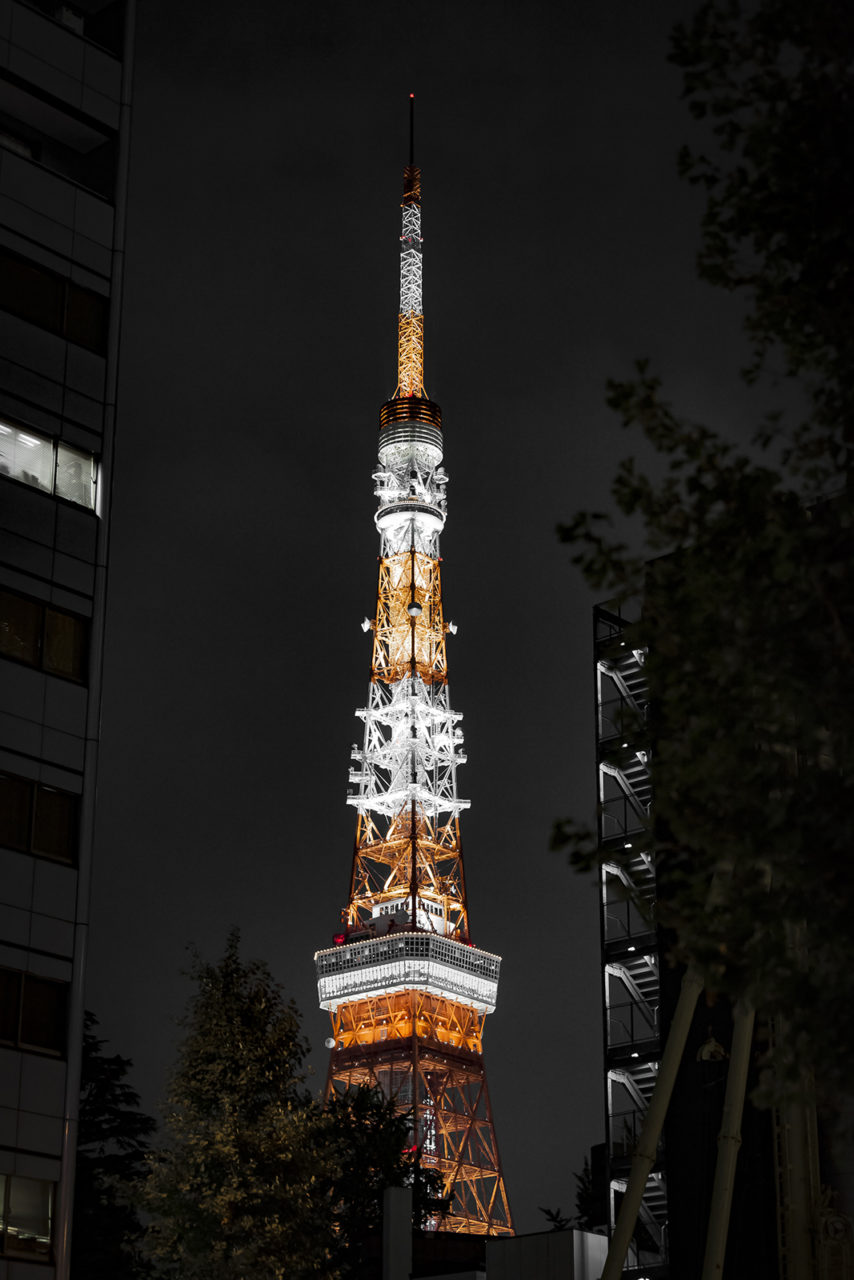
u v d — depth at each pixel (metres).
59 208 69.81
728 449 26.34
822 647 24.88
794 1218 59.19
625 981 74.62
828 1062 24.19
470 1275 68.94
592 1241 67.50
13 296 67.25
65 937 61.75
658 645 26.45
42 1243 58.09
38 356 67.44
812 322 25.94
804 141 26.20
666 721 27.56
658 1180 70.50
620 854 27.47
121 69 74.75
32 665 63.81
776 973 24.89
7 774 61.69
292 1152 68.81
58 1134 59.44
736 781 25.59
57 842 62.69
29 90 70.75
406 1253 71.69
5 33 70.25
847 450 25.73
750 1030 48.69
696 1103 63.94
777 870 25.47
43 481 66.31
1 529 64.25
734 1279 60.19
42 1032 60.31
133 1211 90.25
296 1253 67.56
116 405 69.88
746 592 25.30
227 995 71.06
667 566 26.95
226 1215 66.75
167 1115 69.38
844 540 25.09
